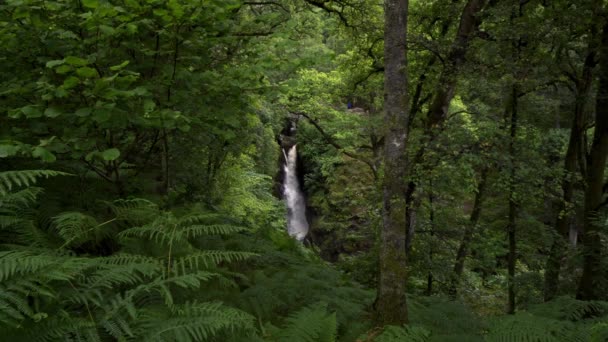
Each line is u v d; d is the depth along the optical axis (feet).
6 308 5.99
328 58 15.24
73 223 10.29
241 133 30.30
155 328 7.23
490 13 25.16
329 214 68.59
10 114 10.36
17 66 12.37
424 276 34.40
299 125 73.82
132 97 12.53
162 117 12.07
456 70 25.46
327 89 43.42
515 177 24.76
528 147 25.66
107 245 13.17
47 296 7.22
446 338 12.46
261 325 12.16
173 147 18.42
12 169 12.92
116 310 7.16
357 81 42.04
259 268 19.65
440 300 20.76
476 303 39.06
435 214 35.37
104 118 10.84
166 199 17.88
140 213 12.97
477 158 22.66
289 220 81.61
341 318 15.07
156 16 12.82
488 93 25.11
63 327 6.57
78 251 12.05
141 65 13.42
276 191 80.38
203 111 13.87
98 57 11.89
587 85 32.04
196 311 8.04
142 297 9.47
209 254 10.32
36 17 11.19
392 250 16.05
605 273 27.35
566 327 12.05
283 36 15.11
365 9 35.94
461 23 26.68
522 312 12.61
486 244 35.53
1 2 11.78
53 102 12.06
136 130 14.82
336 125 42.47
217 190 37.91
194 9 12.35
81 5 11.87
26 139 12.78
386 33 17.03
